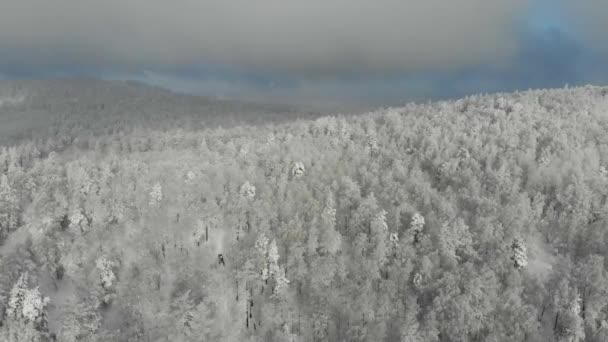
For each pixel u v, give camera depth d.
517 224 92.69
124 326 85.62
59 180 133.88
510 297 75.38
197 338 80.06
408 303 80.19
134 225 110.00
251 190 116.88
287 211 107.56
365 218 102.44
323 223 101.56
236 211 111.31
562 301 75.44
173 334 80.31
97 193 128.12
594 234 91.06
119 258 100.75
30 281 92.94
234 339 81.56
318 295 86.81
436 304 77.31
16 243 108.12
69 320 78.50
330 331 81.75
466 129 152.50
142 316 85.31
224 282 93.25
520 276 82.31
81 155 189.75
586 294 78.50
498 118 158.12
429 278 84.50
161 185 127.62
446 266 86.88
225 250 103.88
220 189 122.25
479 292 75.50
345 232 106.06
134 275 97.19
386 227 97.38
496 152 127.19
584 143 129.12
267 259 91.44
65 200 119.81
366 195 116.31
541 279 82.81
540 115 156.00
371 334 76.19
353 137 164.12
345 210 109.31
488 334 73.25
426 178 123.75
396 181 119.31
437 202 104.94
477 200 102.56
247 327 86.12
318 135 171.62
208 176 132.00
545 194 109.06
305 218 106.69
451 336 73.19
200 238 107.38
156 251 103.94
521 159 119.44
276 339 79.06
